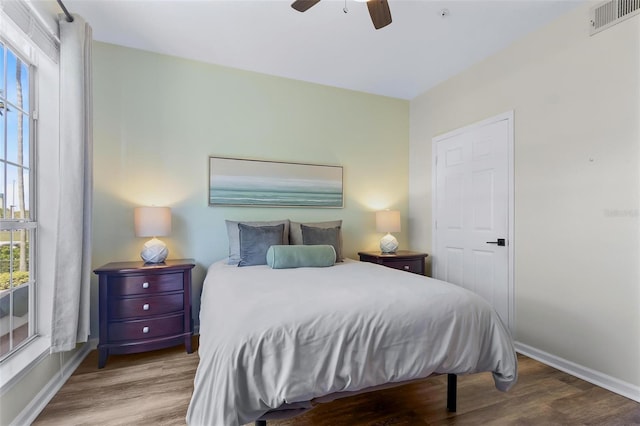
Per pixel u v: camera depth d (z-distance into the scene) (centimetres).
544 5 215
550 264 233
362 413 167
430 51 277
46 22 181
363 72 319
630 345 187
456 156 323
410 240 392
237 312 134
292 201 330
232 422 107
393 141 386
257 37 256
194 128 294
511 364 153
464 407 173
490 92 284
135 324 228
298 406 125
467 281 308
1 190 167
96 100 262
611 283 197
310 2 174
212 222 299
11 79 177
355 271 224
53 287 185
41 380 174
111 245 264
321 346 125
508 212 266
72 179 193
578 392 191
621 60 193
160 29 245
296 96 336
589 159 209
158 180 280
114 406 171
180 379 202
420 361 139
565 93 224
